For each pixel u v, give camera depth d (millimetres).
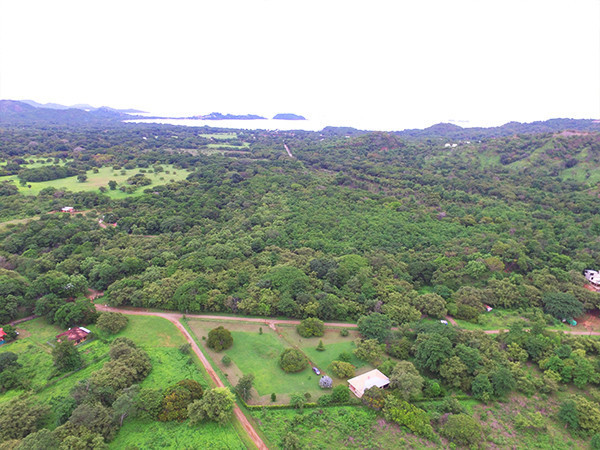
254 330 68812
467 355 57219
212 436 44938
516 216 126562
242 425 46969
